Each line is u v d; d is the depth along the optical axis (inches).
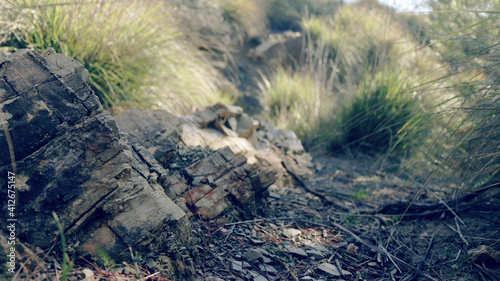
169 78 203.8
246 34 408.8
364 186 170.4
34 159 67.7
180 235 82.9
